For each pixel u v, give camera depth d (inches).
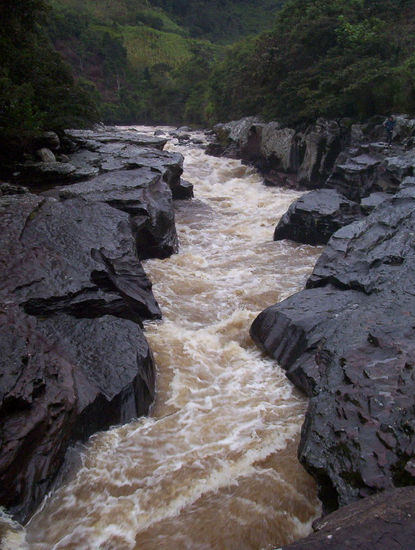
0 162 514.6
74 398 196.4
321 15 911.0
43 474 171.0
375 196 498.3
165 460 195.8
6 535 154.6
